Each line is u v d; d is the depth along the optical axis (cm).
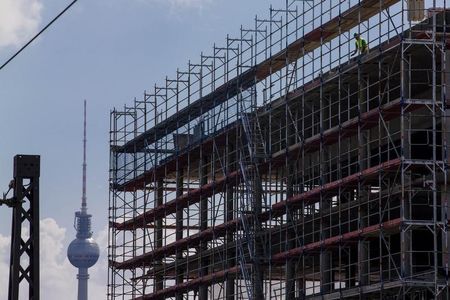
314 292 9581
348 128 8038
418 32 7494
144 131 11719
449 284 7275
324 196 8338
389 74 7681
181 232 11025
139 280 11962
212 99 10175
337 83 8356
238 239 9456
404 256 7281
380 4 7756
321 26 8538
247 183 9312
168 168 11350
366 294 7894
